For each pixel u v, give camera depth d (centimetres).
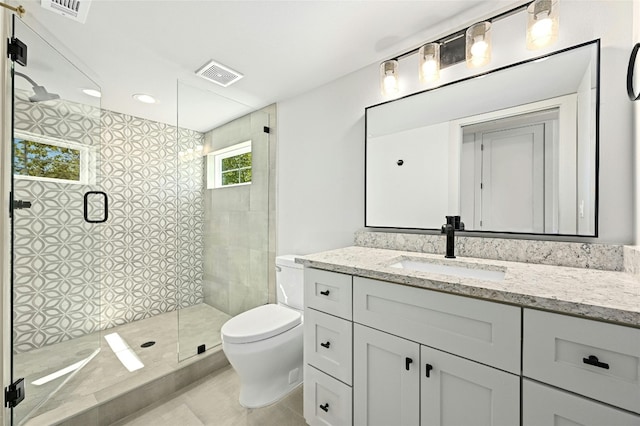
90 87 176
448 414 86
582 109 107
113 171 249
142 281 267
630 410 60
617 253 98
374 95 168
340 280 114
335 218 188
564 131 111
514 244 120
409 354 94
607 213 103
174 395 166
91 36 140
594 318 64
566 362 67
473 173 134
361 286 107
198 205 241
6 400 117
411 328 93
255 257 236
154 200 276
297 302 185
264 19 129
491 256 125
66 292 166
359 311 108
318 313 123
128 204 259
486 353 78
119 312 252
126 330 239
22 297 135
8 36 115
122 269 255
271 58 162
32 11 121
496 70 127
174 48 152
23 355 134
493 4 120
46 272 151
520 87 121
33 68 131
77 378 162
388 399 100
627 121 99
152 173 275
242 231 243
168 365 177
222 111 226
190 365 178
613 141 101
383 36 142
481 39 119
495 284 81
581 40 108
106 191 245
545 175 115
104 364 179
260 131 233
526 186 120
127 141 258
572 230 109
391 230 162
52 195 153
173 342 215
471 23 132
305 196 206
